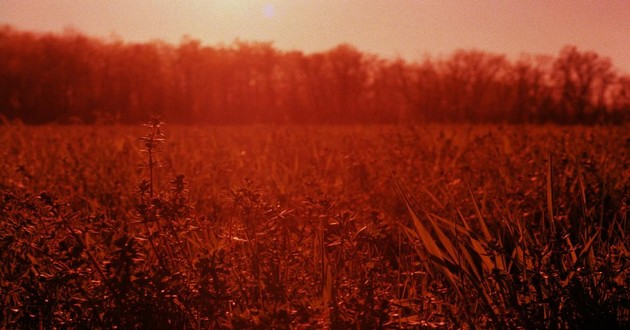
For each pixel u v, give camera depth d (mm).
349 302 2684
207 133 17094
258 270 2967
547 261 3080
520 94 77000
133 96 88438
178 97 90812
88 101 84625
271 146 11414
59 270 2922
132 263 2725
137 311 2773
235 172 7371
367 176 7453
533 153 7723
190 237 3744
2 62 79812
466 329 3037
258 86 94875
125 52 88438
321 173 7914
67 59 81812
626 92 14227
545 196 5379
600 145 8641
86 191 6316
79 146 9969
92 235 3523
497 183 6352
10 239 2973
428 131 14531
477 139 8922
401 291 3561
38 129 19328
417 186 6379
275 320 2453
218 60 93250
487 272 3166
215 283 2727
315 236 3430
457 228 3529
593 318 2898
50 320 2941
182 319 2932
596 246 3932
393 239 4891
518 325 2889
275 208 3152
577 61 68062
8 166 7215
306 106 94000
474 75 83688
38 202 3184
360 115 89375
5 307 3080
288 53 94438
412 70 87000
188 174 6801
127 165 7984
